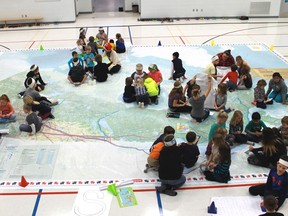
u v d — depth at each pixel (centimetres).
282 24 1755
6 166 651
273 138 621
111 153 692
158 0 1844
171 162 567
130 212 539
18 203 562
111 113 853
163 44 1419
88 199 568
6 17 1817
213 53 1291
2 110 803
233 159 665
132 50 1336
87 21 1875
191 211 540
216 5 1872
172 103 838
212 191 582
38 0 1792
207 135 750
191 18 1894
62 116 839
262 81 863
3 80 1064
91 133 766
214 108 856
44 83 1014
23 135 756
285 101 889
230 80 964
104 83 1035
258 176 618
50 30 1705
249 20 1850
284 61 1205
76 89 992
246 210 535
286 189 528
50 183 607
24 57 1282
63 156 682
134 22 1838
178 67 1030
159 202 560
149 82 893
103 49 1342
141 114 847
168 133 621
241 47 1366
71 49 1372
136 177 620
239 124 713
